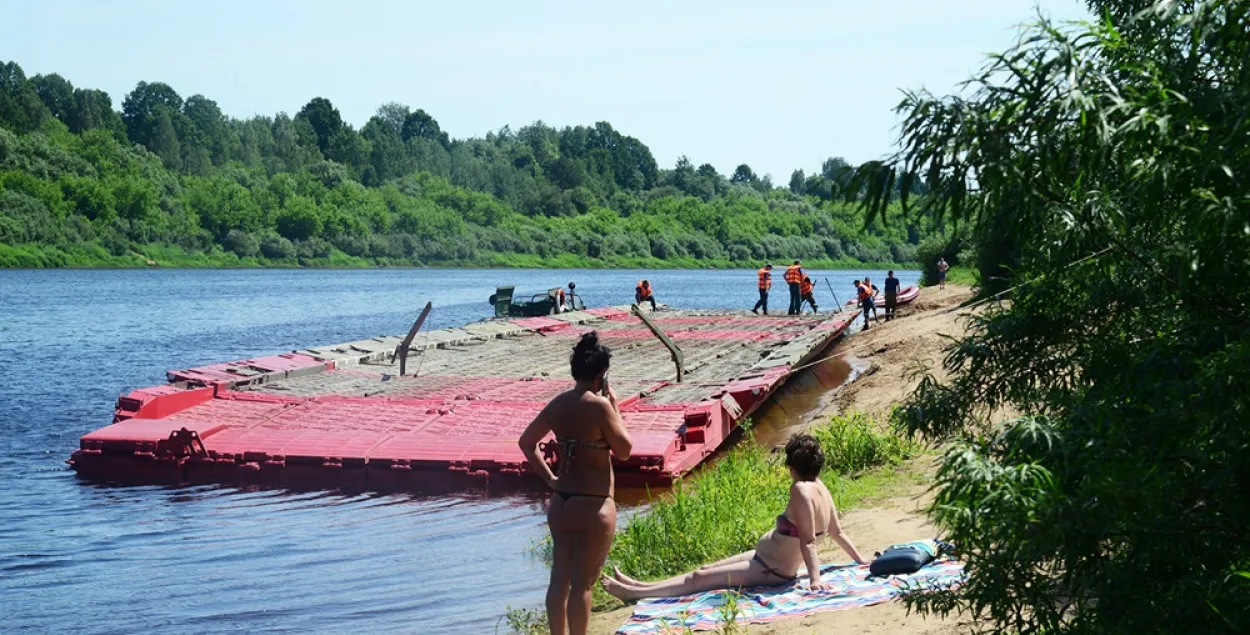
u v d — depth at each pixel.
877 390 19.16
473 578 10.00
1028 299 4.45
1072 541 3.59
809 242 175.25
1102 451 3.62
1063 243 4.06
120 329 46.97
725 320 37.75
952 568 6.88
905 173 3.58
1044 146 3.52
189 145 168.75
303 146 189.38
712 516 9.91
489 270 144.88
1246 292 3.62
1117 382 4.05
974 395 4.85
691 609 6.99
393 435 15.73
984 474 3.62
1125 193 3.93
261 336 44.19
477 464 14.15
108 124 180.25
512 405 18.17
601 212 177.62
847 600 6.65
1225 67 3.59
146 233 127.00
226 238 134.62
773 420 20.14
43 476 15.28
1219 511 3.69
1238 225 3.24
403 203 159.88
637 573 9.05
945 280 47.72
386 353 25.84
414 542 11.50
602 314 39.72
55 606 9.37
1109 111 3.34
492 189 195.88
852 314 38.06
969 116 3.45
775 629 6.33
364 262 143.25
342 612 8.99
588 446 6.21
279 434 15.89
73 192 122.38
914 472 11.62
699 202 183.75
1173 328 4.03
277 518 12.74
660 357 26.31
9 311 56.34
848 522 9.52
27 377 29.31
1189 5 3.71
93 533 12.07
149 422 16.30
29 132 145.75
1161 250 3.85
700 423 15.49
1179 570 3.66
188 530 12.20
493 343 30.05
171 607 9.30
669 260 165.75
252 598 9.54
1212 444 3.62
